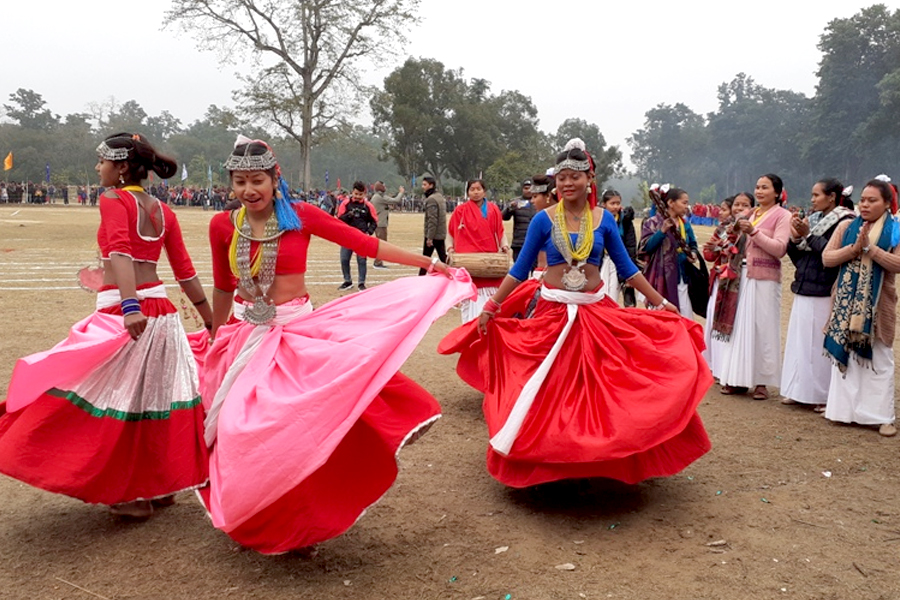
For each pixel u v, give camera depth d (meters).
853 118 78.44
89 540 4.05
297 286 4.06
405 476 5.09
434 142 80.81
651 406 4.27
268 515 3.55
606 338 4.61
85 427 3.85
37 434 3.79
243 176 3.85
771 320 7.09
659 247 7.90
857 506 4.68
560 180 4.78
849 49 77.31
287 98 49.09
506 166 72.44
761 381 7.15
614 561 3.94
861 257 6.07
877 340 6.12
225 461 3.40
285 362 3.79
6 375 7.06
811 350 6.74
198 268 16.64
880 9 76.94
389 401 3.93
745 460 5.49
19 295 11.95
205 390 4.07
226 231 4.02
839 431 6.20
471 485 4.95
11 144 104.94
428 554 3.98
